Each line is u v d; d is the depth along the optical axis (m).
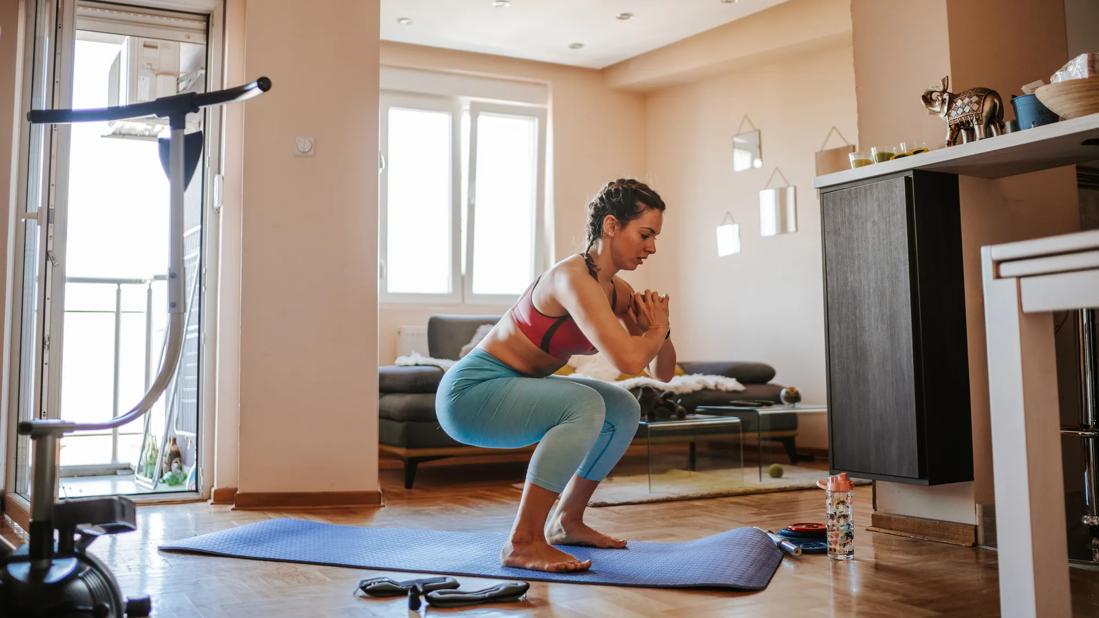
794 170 6.41
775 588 2.17
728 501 3.95
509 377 2.51
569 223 7.18
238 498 3.77
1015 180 3.04
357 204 4.02
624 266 2.54
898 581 2.25
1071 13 3.92
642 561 2.44
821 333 6.17
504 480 4.89
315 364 3.91
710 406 5.21
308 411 3.89
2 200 3.60
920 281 2.71
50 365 3.60
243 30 4.08
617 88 7.37
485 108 7.02
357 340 3.98
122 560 2.60
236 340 4.01
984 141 2.51
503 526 3.25
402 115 6.78
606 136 7.37
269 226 3.89
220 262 4.01
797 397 5.40
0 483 3.58
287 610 1.99
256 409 3.82
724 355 6.86
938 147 3.02
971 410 2.82
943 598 2.06
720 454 6.19
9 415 3.62
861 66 3.30
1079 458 3.34
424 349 6.48
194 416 4.58
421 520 3.43
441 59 6.78
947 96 2.80
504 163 7.16
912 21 3.11
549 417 2.41
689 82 7.14
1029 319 1.28
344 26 4.06
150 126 5.25
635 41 6.69
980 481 2.82
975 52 3.04
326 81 4.02
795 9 6.05
